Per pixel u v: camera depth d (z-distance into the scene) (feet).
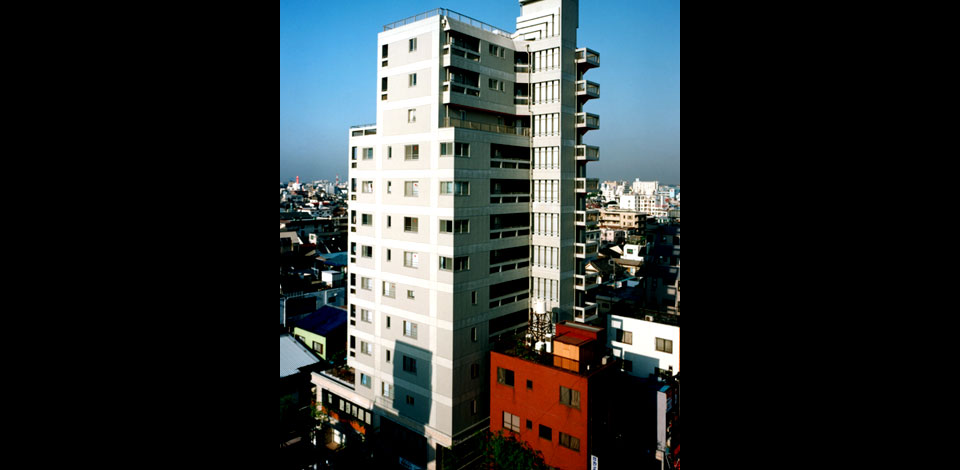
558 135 87.76
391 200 82.23
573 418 61.36
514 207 86.48
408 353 79.05
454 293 73.77
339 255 189.47
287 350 95.30
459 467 69.56
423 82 78.84
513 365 67.31
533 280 90.22
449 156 73.82
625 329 84.33
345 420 88.53
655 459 60.64
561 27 88.38
